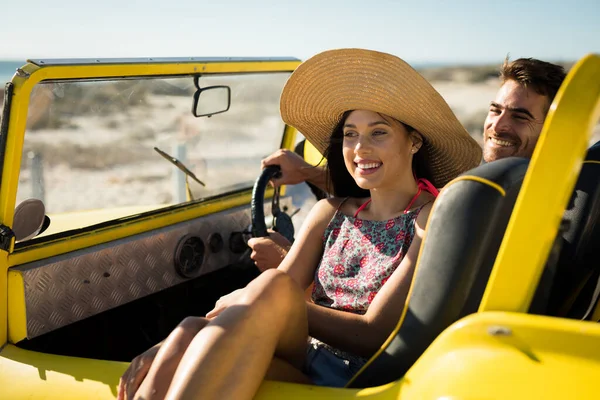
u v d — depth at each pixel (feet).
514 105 7.78
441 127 6.95
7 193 6.92
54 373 6.37
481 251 4.89
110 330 8.34
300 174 9.59
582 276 6.41
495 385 4.17
